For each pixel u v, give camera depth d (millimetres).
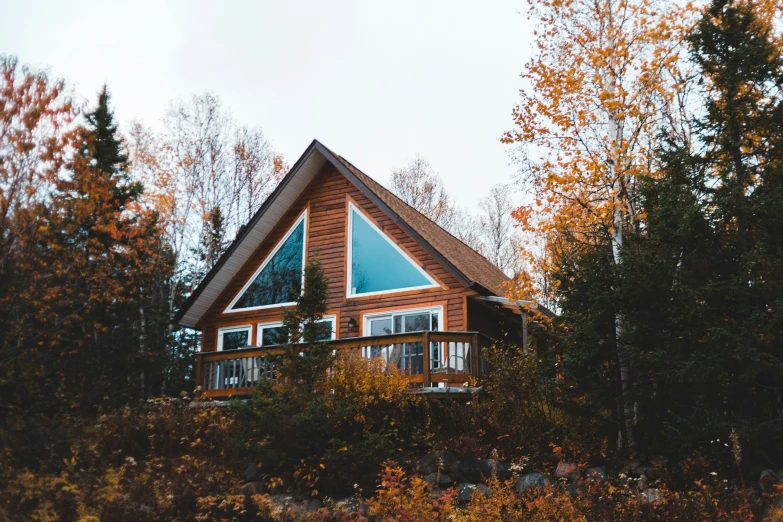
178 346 30797
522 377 16047
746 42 14438
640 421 14078
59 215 23047
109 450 15859
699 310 13133
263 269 23078
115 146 30109
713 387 13406
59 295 22953
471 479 14391
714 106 14289
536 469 14297
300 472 14820
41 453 15383
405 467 14945
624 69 17031
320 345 16438
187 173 34031
